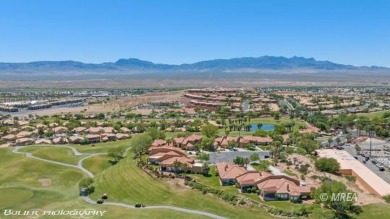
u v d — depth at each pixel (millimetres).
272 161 183250
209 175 162750
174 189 146375
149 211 128250
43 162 194500
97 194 152125
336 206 123000
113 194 150250
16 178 173125
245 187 143750
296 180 144500
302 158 188250
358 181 164000
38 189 158500
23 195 150500
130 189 151625
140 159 184750
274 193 136750
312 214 121125
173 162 167500
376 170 181500
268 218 121438
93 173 183500
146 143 197500
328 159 171625
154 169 168625
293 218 120562
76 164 195750
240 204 131750
